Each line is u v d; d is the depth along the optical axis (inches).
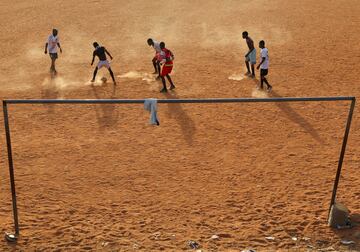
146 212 670.5
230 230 623.2
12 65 1453.0
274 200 700.7
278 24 1904.5
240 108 1065.5
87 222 644.1
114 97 1152.8
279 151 861.8
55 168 804.0
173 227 631.2
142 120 1005.2
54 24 2009.1
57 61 1498.5
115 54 1573.6
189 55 1530.5
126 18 2114.9
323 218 650.8
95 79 1305.4
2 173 784.9
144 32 1871.3
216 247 581.9
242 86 1214.3
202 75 1312.7
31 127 975.0
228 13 2166.6
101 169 800.3
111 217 657.0
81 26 1978.3
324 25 1836.9
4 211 671.1
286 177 768.9
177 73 1334.9
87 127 972.6
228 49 1593.3
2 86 1246.3
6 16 2170.3
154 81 1272.1
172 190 732.7
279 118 1008.2
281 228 627.2
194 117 1019.3
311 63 1401.3
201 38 1755.7
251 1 2391.7
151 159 835.4
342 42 1605.6
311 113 1032.2
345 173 779.4
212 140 909.8
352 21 1870.1
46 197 711.1
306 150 864.9
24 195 716.0
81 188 739.4
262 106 1074.7
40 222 642.8
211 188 738.2
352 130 948.6
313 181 754.8
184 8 2305.6
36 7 2345.0
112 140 911.7
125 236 609.3
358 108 1055.6
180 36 1800.0
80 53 1592.0
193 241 593.9
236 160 829.8
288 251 571.5
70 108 1073.5
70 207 683.4
